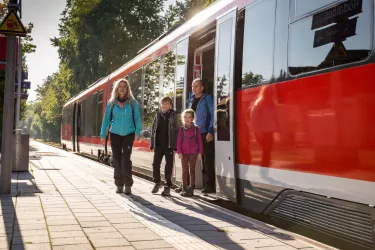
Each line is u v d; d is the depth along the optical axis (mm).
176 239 4738
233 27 6957
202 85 8070
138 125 8477
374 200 4102
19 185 9234
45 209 6438
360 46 4348
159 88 10844
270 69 5883
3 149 7906
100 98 19656
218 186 7281
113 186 9328
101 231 5090
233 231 5164
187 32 9039
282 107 5562
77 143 26297
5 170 7910
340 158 4523
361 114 4277
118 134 8375
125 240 4680
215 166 7387
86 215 6023
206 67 9008
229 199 6918
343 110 4508
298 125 5223
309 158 5004
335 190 4586
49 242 4566
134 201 7324
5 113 7949
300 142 5172
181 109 9086
